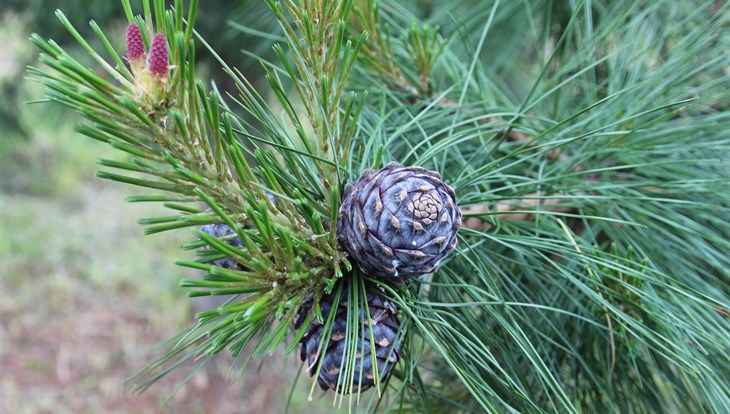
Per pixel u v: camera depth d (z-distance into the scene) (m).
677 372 0.43
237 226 0.29
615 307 0.38
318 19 0.34
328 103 0.34
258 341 0.35
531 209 0.41
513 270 0.45
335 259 0.34
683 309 0.40
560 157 0.46
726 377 0.40
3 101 1.73
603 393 0.43
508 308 0.36
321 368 0.34
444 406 0.47
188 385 1.65
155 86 0.29
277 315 0.30
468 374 0.35
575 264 0.42
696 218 0.45
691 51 0.46
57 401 1.57
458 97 0.49
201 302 1.86
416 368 0.40
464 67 0.49
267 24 0.81
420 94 0.48
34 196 2.48
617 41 0.53
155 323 1.87
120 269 2.10
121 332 1.82
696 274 0.43
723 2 0.55
